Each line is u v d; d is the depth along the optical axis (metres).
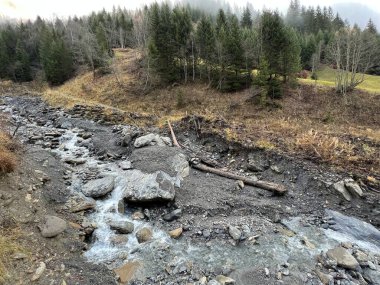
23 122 24.22
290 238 9.49
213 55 42.00
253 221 10.16
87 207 10.79
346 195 11.43
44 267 7.40
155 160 13.74
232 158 15.48
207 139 17.67
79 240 9.00
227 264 8.19
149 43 44.50
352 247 9.11
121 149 16.94
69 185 12.22
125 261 8.35
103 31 63.66
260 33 42.62
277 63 37.53
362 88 39.03
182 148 16.69
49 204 10.32
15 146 13.45
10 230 8.16
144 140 16.31
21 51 66.75
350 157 13.42
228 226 9.61
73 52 62.22
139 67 51.53
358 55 40.31
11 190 9.70
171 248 8.90
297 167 13.14
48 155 14.57
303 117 30.33
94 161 15.37
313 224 10.33
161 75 43.91
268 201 11.49
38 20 104.31
